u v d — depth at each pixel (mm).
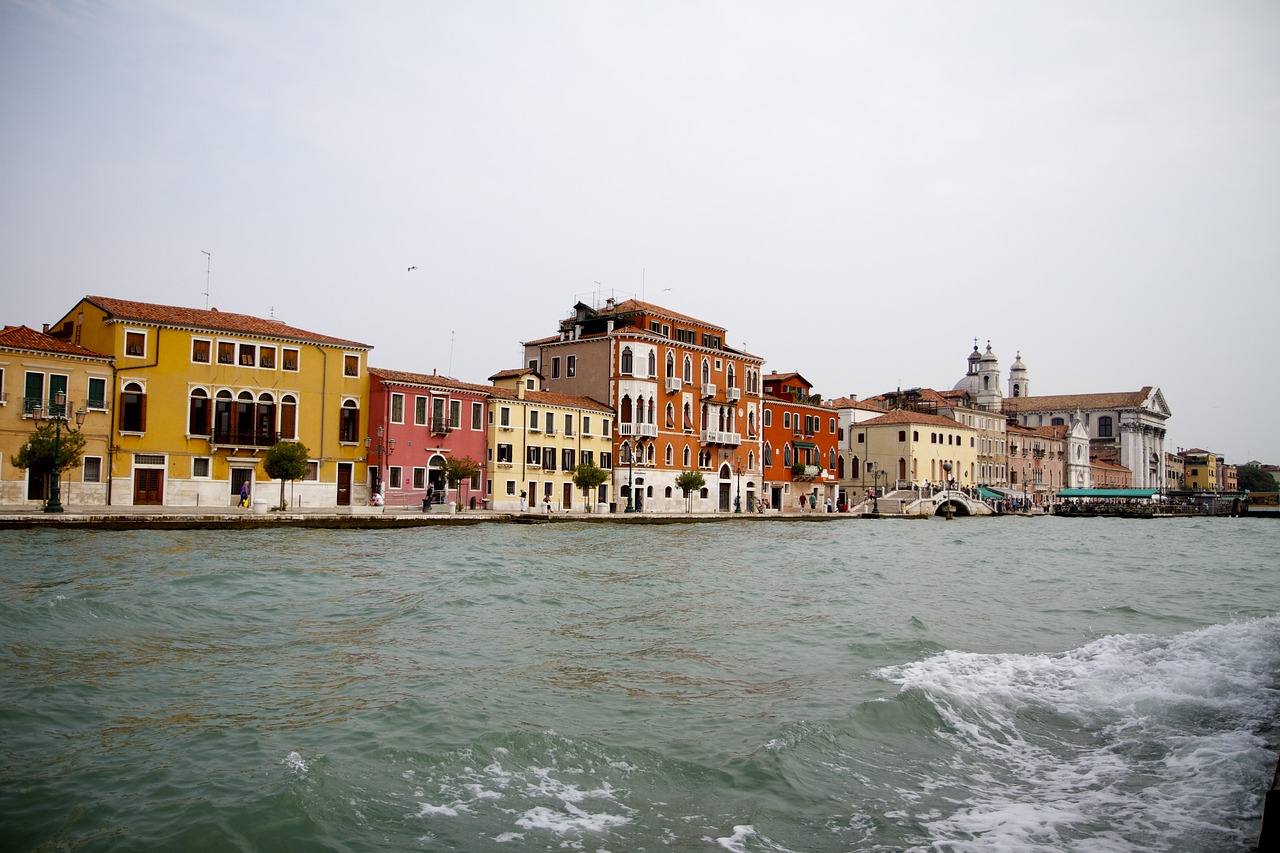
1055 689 14414
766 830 9039
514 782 10117
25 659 14977
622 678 15047
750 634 19203
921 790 10156
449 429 64500
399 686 14070
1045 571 35500
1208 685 14641
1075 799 9906
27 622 17656
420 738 11391
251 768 10289
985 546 51594
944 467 112812
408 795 9672
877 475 109562
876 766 10867
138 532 39969
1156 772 10719
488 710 12781
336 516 47625
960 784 10367
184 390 53469
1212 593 28250
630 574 30266
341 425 60062
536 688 14219
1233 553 48750
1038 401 163625
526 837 8805
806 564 36031
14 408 47000
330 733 11562
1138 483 154750
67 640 16578
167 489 52875
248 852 8352
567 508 73375
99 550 31797
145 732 11531
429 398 63625
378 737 11391
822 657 16844
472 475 63281
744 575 31125
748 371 91062
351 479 60500
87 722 11859
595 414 76000
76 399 49375
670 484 81562
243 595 22766
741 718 12680
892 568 35312
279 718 12219
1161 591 28625
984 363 143500
